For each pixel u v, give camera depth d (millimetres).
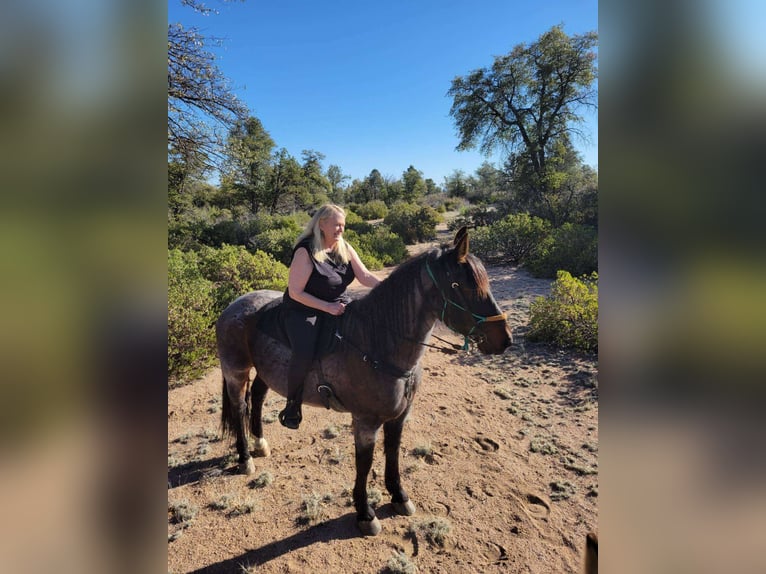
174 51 8516
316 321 2617
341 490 3240
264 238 15055
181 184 13828
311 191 31719
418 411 4523
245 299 3375
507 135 26844
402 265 2545
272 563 2564
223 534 2805
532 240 13516
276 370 2846
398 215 22828
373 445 2686
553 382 5238
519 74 25125
